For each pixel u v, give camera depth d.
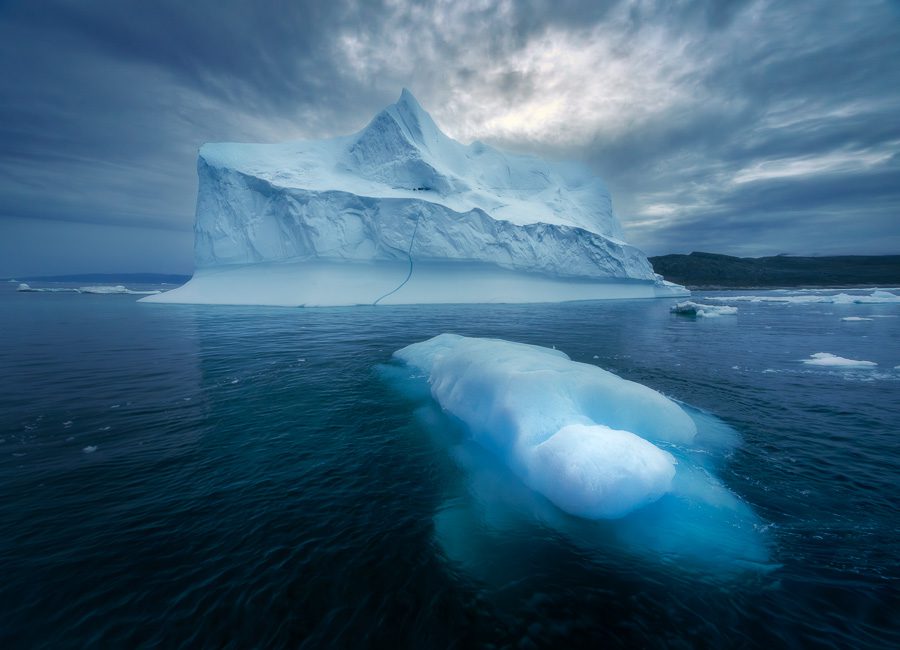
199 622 2.11
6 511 3.04
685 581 2.51
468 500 3.47
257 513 3.12
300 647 1.98
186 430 4.78
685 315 19.72
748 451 4.31
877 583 2.42
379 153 29.05
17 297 33.03
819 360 8.84
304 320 16.06
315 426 5.03
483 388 5.17
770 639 2.06
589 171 40.97
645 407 4.71
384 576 2.48
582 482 3.37
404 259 25.84
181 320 15.86
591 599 2.35
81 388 6.44
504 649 2.01
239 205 25.11
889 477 3.72
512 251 28.55
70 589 2.29
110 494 3.34
